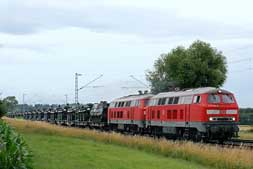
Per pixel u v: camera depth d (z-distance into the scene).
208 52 85.38
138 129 51.25
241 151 24.12
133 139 34.16
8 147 15.05
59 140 37.28
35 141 35.44
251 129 69.69
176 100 40.81
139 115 50.66
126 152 28.84
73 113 84.50
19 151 14.91
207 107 35.91
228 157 23.16
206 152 25.08
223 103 36.31
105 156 25.70
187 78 83.62
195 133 37.62
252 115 97.69
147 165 22.48
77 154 26.19
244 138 49.34
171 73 86.56
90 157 24.91
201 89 37.69
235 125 36.41
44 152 26.62
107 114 65.12
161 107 43.97
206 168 22.86
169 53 88.56
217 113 36.06
